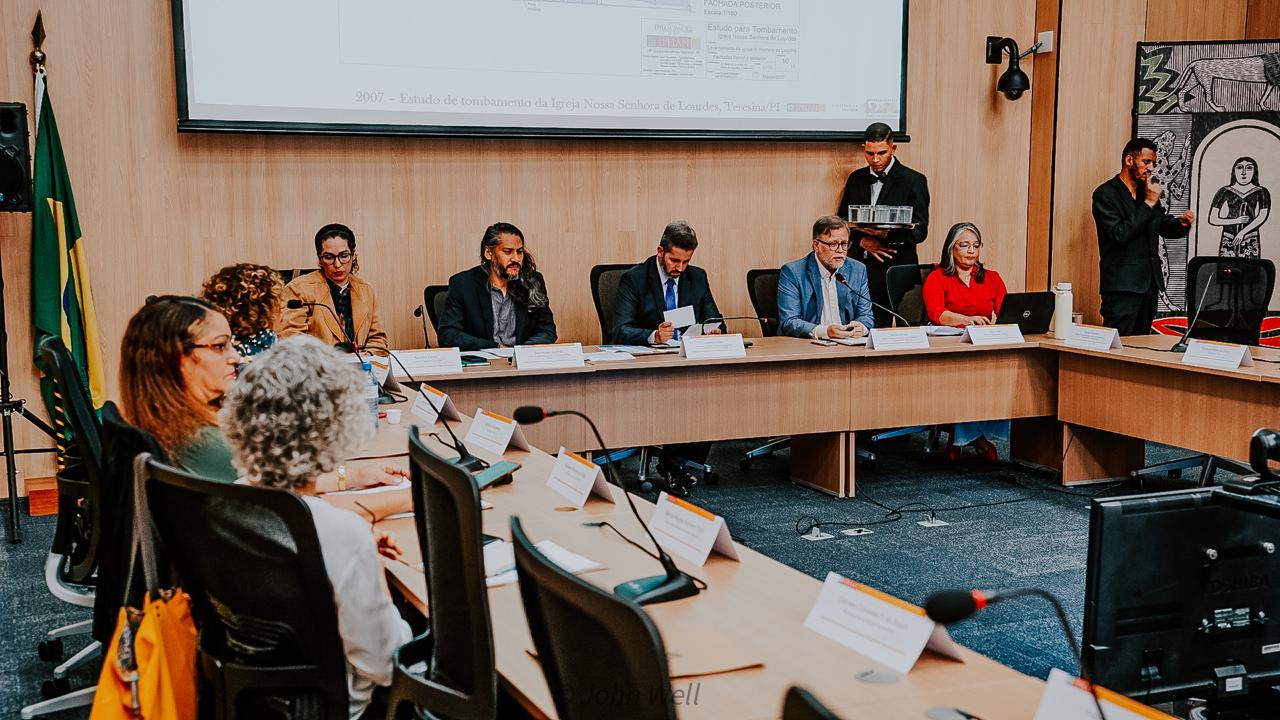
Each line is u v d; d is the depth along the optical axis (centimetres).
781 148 624
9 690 284
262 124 514
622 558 202
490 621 144
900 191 612
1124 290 619
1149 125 671
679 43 590
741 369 449
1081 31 658
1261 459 175
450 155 559
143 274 510
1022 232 686
